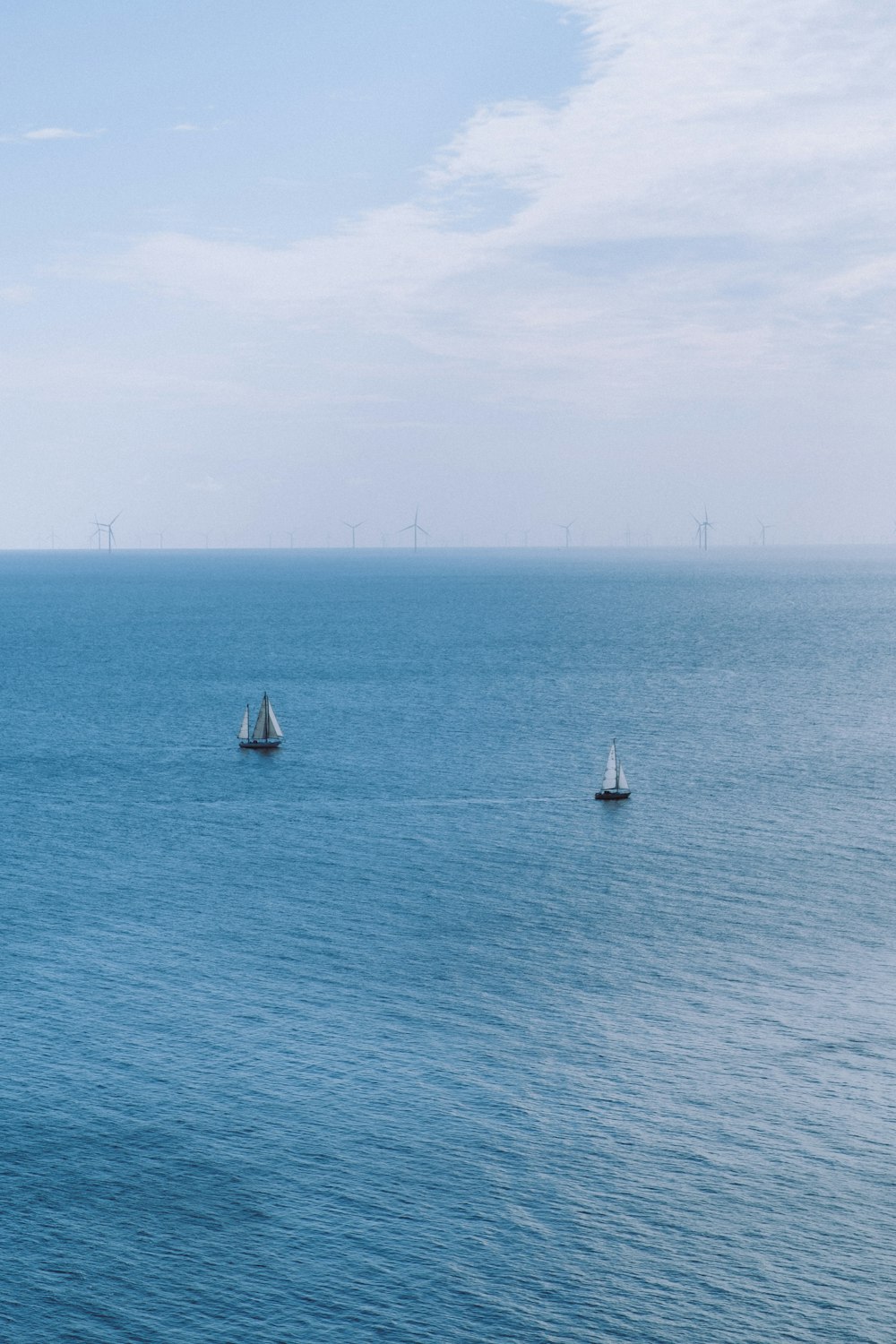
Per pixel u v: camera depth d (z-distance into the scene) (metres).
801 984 84.12
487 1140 65.12
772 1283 55.00
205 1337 51.84
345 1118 67.00
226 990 82.94
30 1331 52.00
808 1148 64.44
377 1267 55.84
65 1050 74.31
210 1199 60.25
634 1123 66.69
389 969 86.62
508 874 109.50
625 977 85.31
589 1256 56.53
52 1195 60.41
